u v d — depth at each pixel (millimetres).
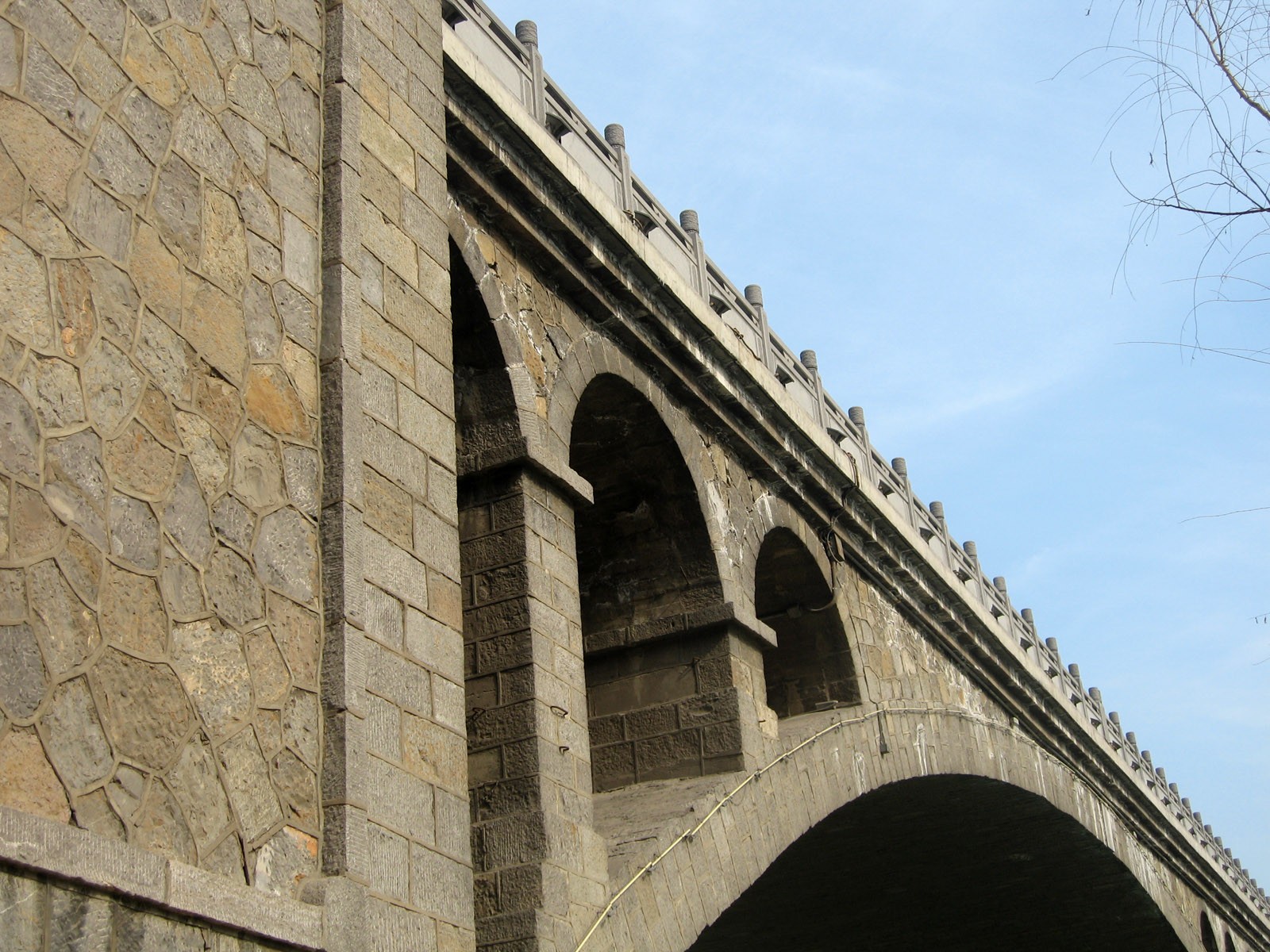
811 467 19297
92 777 7016
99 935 6691
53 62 7867
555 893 11625
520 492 13039
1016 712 26719
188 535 8062
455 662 10148
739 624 16047
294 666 8656
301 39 10414
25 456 7094
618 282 15188
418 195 11484
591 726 16062
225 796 7824
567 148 15516
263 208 9477
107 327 7820
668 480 16438
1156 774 36438
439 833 9391
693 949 31844
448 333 11328
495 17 14766
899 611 22516
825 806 17297
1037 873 30031
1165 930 33156
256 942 7621
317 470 9344
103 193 8023
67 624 7094
